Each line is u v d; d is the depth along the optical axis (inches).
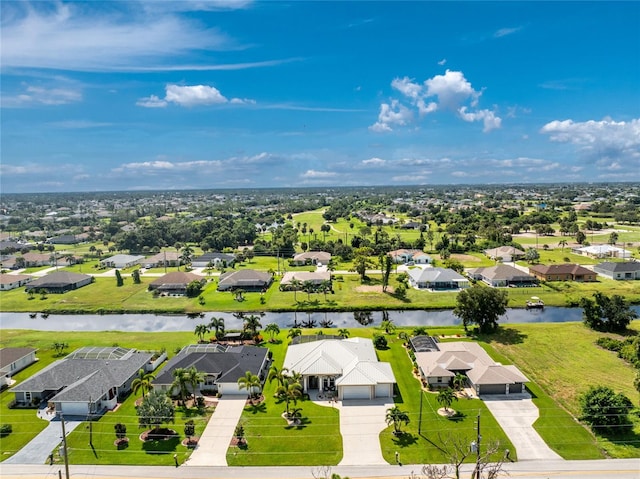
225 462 2073.1
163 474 1998.0
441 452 2108.8
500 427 2305.6
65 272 5915.4
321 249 7564.0
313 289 5017.2
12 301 5118.1
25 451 2183.8
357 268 5728.3
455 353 2974.9
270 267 6692.9
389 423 2311.8
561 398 2603.3
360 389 2647.6
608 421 2247.8
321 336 3425.2
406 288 5172.2
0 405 2669.8
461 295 3737.7
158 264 7066.9
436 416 2432.3
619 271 5536.4
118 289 5561.0
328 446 2177.7
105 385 2645.2
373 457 2085.4
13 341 3747.5
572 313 4367.6
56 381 2726.4
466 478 1923.0
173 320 4485.7
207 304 4840.1
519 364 3078.2
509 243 7657.5
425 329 3833.7
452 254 7386.8
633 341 3225.9
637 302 4594.0
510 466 1987.0
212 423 2399.1
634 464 1990.7
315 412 2500.0
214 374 2800.2
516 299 4741.6
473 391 2714.1
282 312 4598.9
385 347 3437.5
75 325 4384.8
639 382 2429.9
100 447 2207.2
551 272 5516.7
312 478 1950.1
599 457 2048.5
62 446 2209.6
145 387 2687.0
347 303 4714.6
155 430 2325.3
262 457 2102.6
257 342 3595.0
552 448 2118.6
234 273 5659.5
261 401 2637.8
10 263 7170.3
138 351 3326.8
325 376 2758.4
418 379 2906.0
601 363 3065.9
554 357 3184.1
